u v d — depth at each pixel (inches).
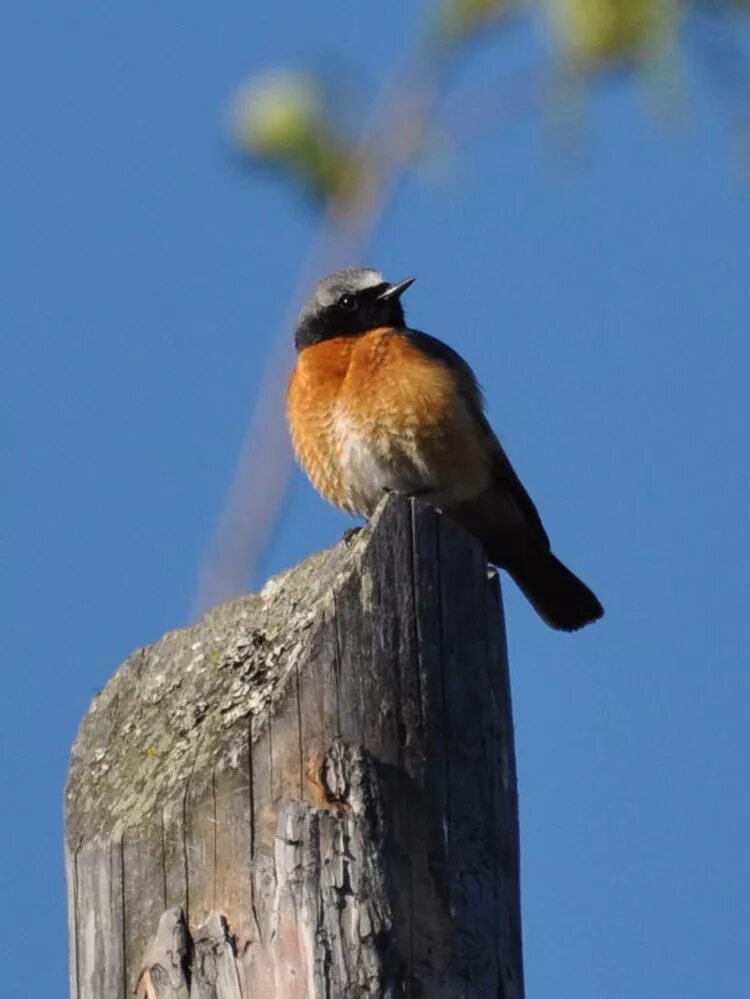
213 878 390.0
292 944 381.4
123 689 439.8
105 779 424.2
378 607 412.5
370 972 380.5
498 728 422.3
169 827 396.2
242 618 435.5
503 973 401.7
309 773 396.2
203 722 414.0
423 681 411.5
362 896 386.3
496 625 430.9
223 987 382.6
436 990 388.2
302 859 385.4
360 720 403.5
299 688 402.6
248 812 392.5
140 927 394.3
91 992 398.9
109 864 401.4
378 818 394.3
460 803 407.5
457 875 400.2
